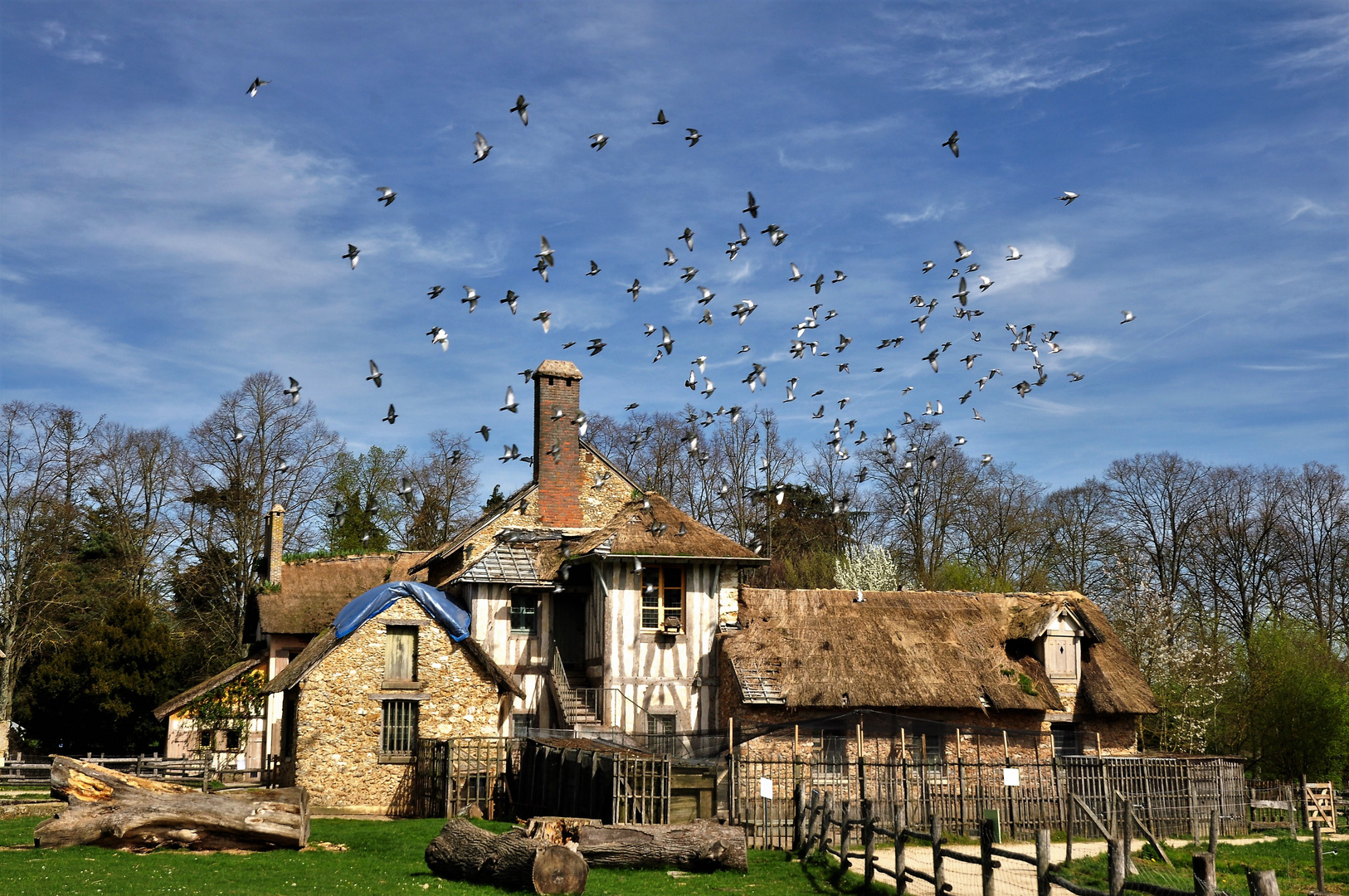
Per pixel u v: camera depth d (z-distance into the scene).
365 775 32.44
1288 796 33.84
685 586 36.97
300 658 36.47
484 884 19.06
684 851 21.19
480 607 37.41
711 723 36.19
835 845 23.45
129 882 18.23
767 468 66.25
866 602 38.25
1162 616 51.56
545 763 29.03
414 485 67.00
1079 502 64.12
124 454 62.12
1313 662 42.34
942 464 61.94
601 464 41.38
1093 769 30.70
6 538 53.97
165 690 49.78
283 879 19.08
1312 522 59.31
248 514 57.59
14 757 51.56
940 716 35.25
